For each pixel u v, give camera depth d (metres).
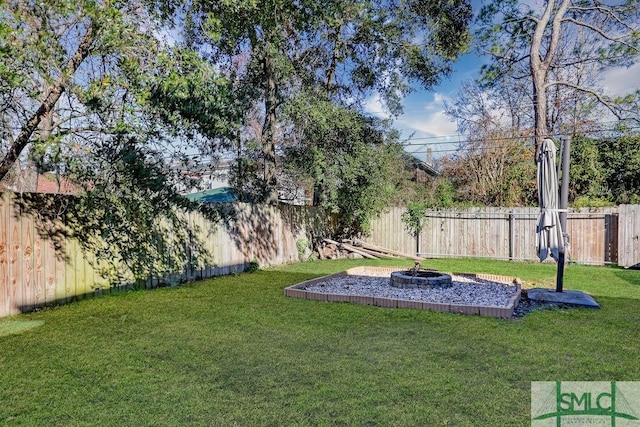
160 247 6.75
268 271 8.99
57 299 5.20
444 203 12.67
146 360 3.21
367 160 10.81
